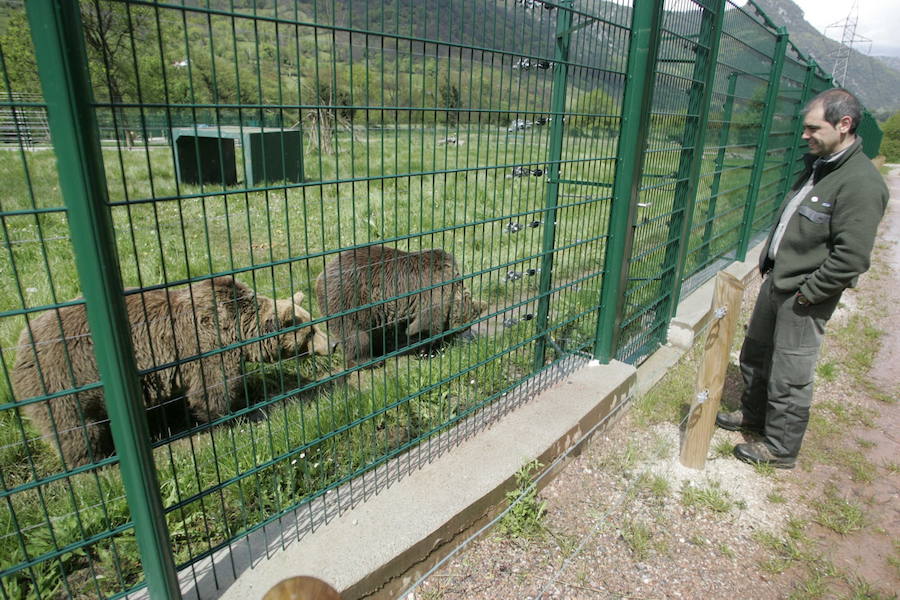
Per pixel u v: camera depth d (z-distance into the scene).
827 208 3.35
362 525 2.76
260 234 6.37
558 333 4.78
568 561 3.03
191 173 7.99
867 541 3.36
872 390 5.35
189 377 3.73
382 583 2.58
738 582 3.00
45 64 1.50
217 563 2.51
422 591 2.78
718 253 7.63
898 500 3.73
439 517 2.84
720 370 3.58
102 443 3.54
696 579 3.00
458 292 5.02
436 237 6.95
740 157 7.28
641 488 3.65
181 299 3.70
